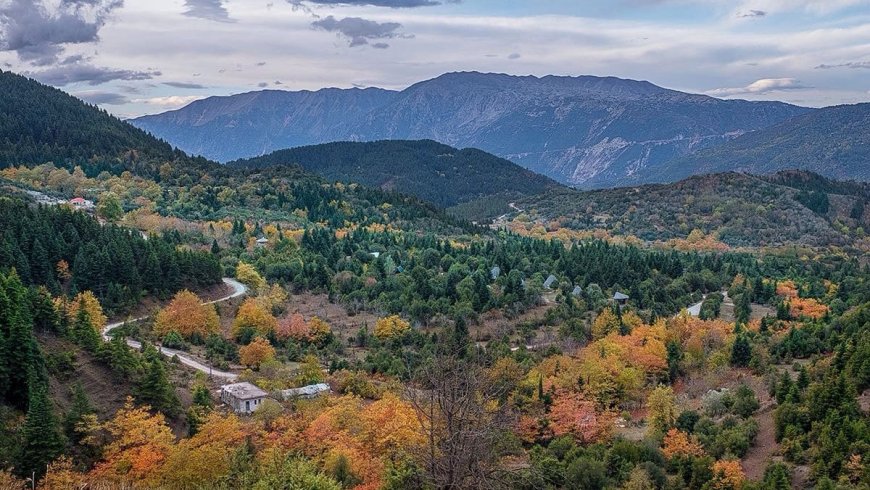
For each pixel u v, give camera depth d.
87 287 127.81
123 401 78.69
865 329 101.00
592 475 71.88
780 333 128.38
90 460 67.25
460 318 131.50
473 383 38.62
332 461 65.94
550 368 105.19
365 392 98.31
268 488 50.06
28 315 80.38
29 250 127.31
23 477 60.91
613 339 122.31
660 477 73.88
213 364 109.81
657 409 91.38
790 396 84.88
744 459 79.12
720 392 99.19
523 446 83.31
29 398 69.12
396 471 57.12
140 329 121.06
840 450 70.38
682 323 134.00
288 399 89.94
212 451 64.06
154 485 60.78
